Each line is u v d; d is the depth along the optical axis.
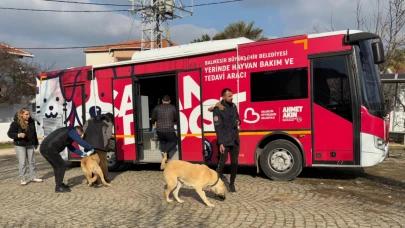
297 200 6.14
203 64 8.44
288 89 7.50
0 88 23.53
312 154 7.29
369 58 7.22
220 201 6.21
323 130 7.18
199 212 5.62
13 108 26.11
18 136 8.23
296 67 7.42
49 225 5.28
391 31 15.30
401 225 4.81
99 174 7.79
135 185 7.86
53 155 7.31
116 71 9.77
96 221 5.39
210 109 6.77
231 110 6.54
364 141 6.87
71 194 7.21
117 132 9.74
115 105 9.77
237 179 7.98
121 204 6.29
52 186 8.09
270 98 7.67
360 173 8.59
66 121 10.78
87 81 10.30
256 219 5.18
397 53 15.85
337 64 7.07
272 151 7.70
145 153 9.52
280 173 7.62
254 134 7.86
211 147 8.31
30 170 8.70
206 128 8.38
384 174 8.48
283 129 7.55
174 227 4.98
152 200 6.47
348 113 6.97
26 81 25.88
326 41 7.17
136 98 9.47
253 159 7.88
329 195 6.46
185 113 8.64
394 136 15.95
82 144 7.46
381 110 7.11
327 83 7.15
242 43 8.04
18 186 8.30
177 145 8.76
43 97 11.38
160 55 9.40
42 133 11.42
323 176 8.21
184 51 8.97
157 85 10.66
